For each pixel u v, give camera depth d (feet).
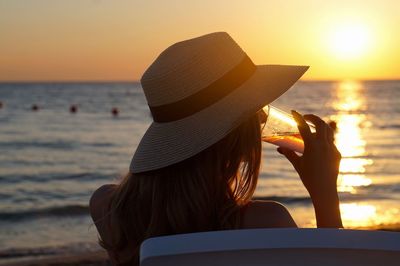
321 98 314.96
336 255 4.02
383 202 47.67
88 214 42.93
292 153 5.97
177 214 5.57
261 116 6.16
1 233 37.40
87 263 26.35
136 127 133.28
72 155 86.17
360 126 145.59
